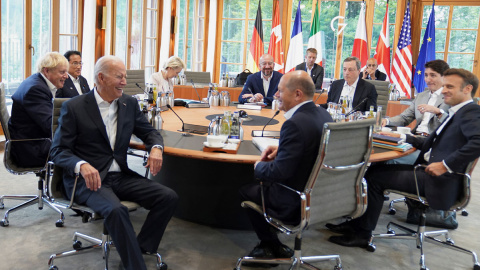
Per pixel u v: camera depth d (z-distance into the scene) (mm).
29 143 3305
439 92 4094
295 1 9406
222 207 3402
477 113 2838
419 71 8469
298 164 2430
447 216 3684
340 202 2572
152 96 4578
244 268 2824
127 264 2430
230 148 2830
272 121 4164
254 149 2967
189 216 3512
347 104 4551
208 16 9859
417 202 3207
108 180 2732
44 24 5805
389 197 4512
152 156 2738
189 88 6715
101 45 6789
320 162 2293
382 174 3127
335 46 9305
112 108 2793
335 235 3377
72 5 6309
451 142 2910
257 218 2826
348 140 2430
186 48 9406
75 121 2664
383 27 8398
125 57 7500
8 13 5215
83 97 2719
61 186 2738
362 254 3123
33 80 3387
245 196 2756
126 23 7406
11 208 3363
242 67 9891
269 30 9625
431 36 8344
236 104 5363
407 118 4348
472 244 3400
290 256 2879
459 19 8773
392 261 3037
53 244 3031
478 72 8781
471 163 2842
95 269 2727
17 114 3311
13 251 2896
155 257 2906
